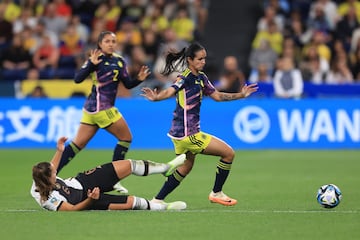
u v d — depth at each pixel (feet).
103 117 142.82
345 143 229.66
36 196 116.67
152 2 290.56
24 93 243.60
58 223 108.17
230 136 229.45
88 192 116.06
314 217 114.42
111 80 142.10
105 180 116.57
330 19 280.72
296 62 268.00
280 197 138.72
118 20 283.38
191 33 277.23
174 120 122.72
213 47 293.02
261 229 104.63
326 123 229.86
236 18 299.79
